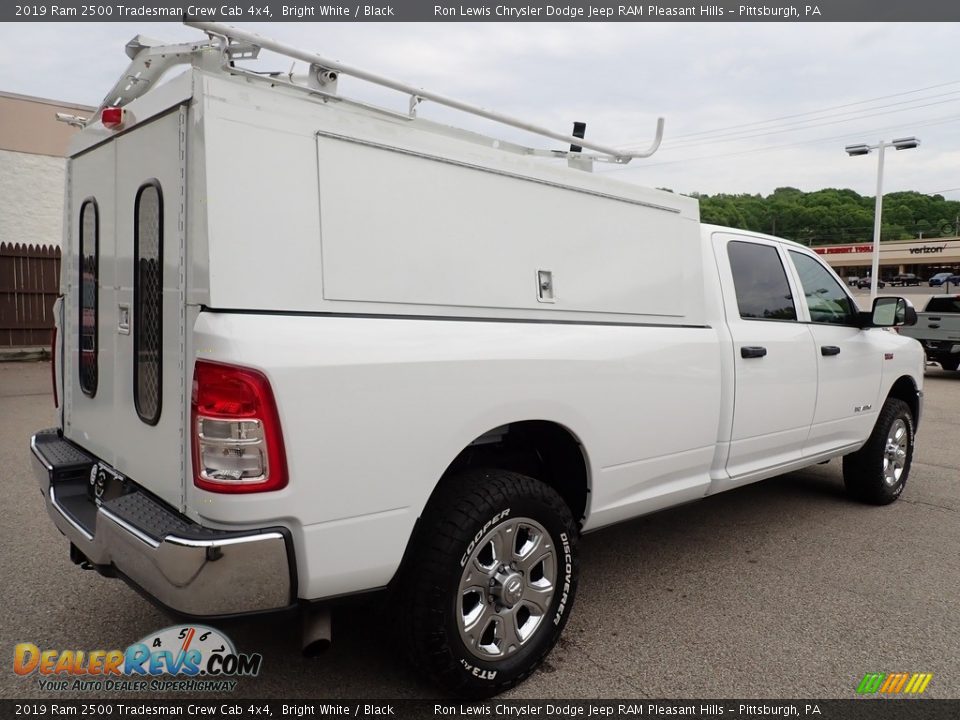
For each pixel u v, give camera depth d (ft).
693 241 12.68
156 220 8.30
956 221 278.67
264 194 7.48
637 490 11.53
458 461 9.96
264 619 7.41
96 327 10.20
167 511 8.09
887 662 10.32
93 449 10.57
